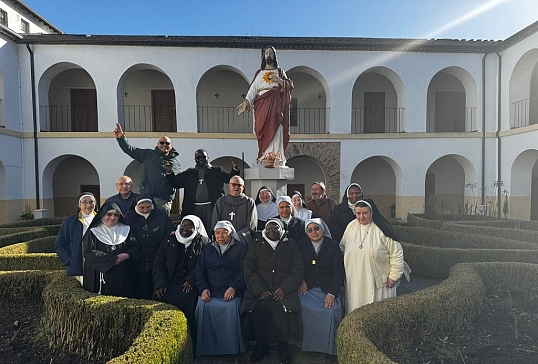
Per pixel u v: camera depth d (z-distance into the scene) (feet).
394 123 56.75
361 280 13.35
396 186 52.60
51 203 48.98
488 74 51.29
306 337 13.04
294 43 48.32
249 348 14.05
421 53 50.65
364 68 50.11
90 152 47.75
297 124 56.29
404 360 11.31
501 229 29.14
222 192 20.57
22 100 47.06
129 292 14.67
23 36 46.39
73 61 47.16
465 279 15.53
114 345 12.34
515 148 47.65
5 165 44.19
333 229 17.17
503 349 12.16
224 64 48.60
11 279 16.71
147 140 48.11
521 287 17.75
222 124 56.03
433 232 30.73
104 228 14.35
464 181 55.36
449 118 57.16
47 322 13.96
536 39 44.09
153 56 48.03
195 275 13.84
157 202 21.36
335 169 50.01
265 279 13.21
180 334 11.02
